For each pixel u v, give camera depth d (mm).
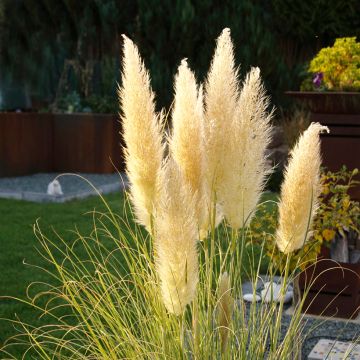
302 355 4715
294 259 5215
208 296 2838
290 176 2656
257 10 13711
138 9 15008
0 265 7035
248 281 6410
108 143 14906
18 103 17234
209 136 2646
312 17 13656
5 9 16000
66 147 15086
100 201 11141
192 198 2504
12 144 14219
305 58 14344
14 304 5754
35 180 13898
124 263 7027
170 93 14039
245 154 2648
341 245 5691
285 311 5594
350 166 5715
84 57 16031
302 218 2662
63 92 16391
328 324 5465
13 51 16375
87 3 15477
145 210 2641
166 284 2291
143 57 14711
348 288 5621
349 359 4402
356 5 13406
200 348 2809
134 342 2932
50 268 6945
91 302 3109
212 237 2770
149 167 2572
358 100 5531
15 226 8961
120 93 2600
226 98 2656
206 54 13852
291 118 13188
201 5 14078
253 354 2938
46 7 15875
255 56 13320
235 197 2695
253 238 5320
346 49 5980
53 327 5211
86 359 3064
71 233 8555
